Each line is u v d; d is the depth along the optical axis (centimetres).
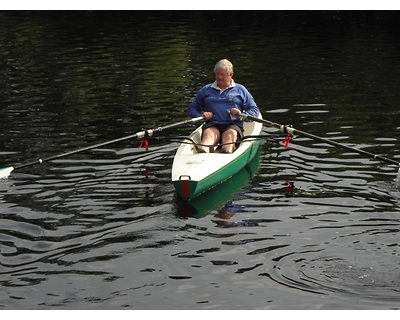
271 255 668
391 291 600
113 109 1251
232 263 654
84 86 1434
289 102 1295
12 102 1302
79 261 661
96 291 606
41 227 741
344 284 612
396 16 2334
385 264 649
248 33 2083
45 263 657
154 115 1207
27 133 1099
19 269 646
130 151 1015
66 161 966
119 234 722
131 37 2025
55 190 855
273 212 779
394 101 1284
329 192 839
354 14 2395
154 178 898
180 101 1303
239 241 702
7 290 608
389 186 856
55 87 1427
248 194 837
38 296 597
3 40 1994
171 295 598
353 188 851
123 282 621
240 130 966
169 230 731
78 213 780
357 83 1439
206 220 757
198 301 588
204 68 1603
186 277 629
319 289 604
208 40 1972
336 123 1146
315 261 655
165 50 1823
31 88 1420
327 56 1731
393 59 1678
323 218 759
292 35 2044
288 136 927
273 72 1560
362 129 1106
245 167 941
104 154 999
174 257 668
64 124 1153
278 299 588
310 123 1151
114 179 895
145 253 677
